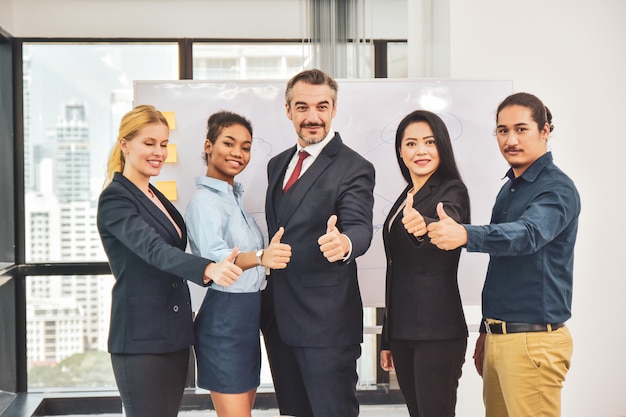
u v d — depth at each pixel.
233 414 2.79
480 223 3.56
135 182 2.68
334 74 4.63
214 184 2.79
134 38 4.95
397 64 4.89
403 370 2.82
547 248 2.54
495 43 3.82
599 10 3.87
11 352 4.96
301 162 2.82
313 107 2.76
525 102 2.58
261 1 4.98
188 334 2.71
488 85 3.55
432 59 4.13
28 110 5.01
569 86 3.87
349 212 2.67
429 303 2.70
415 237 2.69
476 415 3.91
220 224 2.71
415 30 4.19
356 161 2.76
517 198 2.64
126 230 2.54
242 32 4.99
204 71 5.02
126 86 5.03
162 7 4.96
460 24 3.79
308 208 2.72
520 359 2.54
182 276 2.46
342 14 4.65
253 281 2.79
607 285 3.92
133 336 2.59
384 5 4.87
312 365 2.74
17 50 4.93
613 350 3.93
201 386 2.85
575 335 3.93
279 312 2.78
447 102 3.55
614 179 3.92
